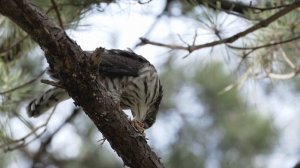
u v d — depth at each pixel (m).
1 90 10.63
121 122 8.10
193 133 17.34
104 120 8.02
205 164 17.11
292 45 11.30
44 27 7.34
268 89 16.36
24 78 11.05
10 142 10.73
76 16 10.17
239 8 11.30
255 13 10.39
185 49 10.55
